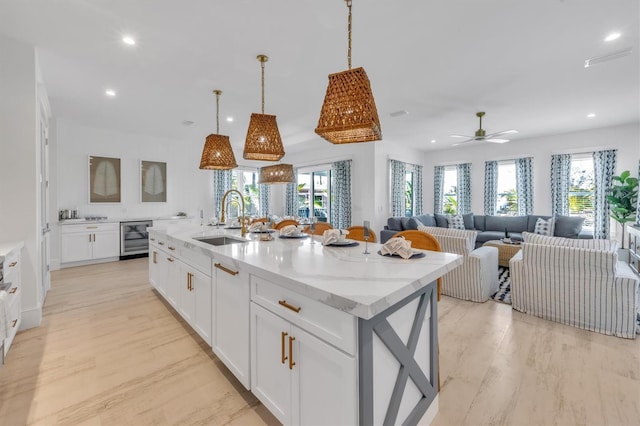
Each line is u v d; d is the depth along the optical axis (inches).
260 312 59.5
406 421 53.1
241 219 126.4
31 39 97.9
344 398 42.9
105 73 121.6
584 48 103.3
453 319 111.0
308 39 97.4
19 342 92.7
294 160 314.0
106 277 167.0
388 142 260.7
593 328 100.3
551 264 108.3
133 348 89.6
